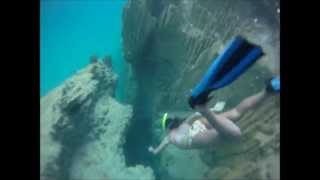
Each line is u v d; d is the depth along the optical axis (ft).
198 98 6.62
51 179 10.44
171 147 12.66
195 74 12.60
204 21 12.66
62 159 10.86
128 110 13.01
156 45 13.30
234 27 12.26
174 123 9.41
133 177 11.13
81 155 11.45
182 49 12.87
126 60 14.70
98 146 11.72
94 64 12.84
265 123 10.16
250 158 10.05
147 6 13.32
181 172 11.82
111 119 12.37
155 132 13.94
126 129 12.88
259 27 11.96
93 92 12.00
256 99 8.11
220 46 12.19
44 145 10.69
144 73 14.40
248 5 12.41
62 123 10.93
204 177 10.97
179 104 12.98
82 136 11.66
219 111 9.21
